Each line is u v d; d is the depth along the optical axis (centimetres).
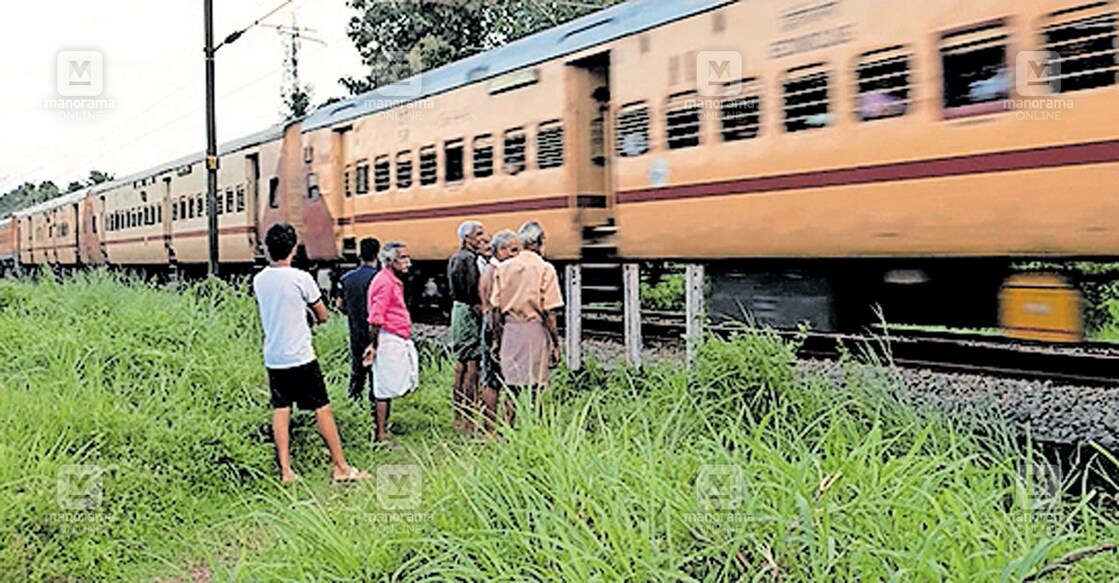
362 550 423
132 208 2728
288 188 1817
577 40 1061
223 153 2144
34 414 655
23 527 519
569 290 953
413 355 761
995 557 333
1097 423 660
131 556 537
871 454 434
